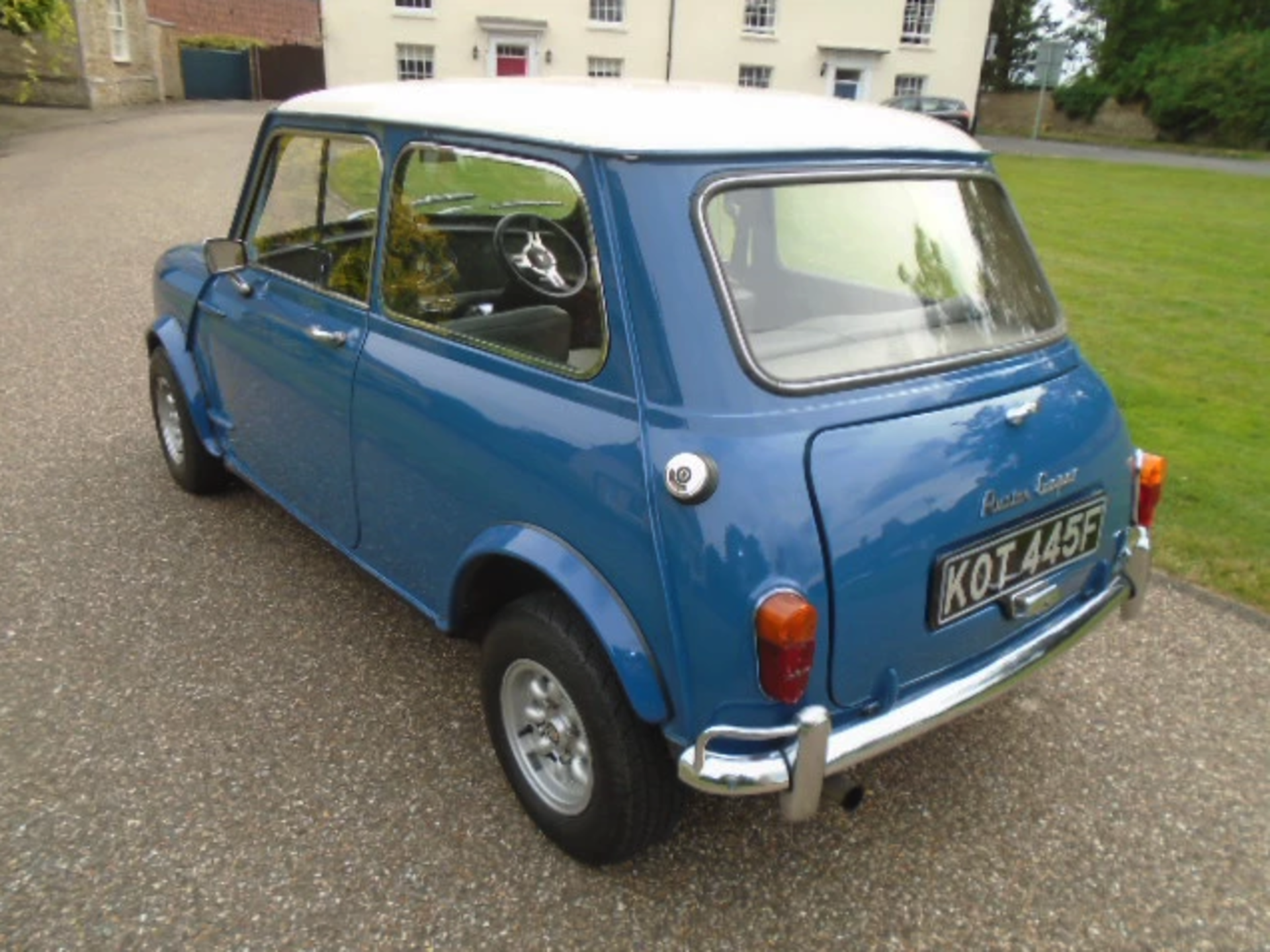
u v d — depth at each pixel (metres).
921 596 2.35
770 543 2.11
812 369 2.33
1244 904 2.67
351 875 2.64
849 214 2.56
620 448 2.27
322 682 3.43
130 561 4.16
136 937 2.43
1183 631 3.98
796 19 33.22
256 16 41.22
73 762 3.00
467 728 3.23
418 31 30.70
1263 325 9.09
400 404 2.92
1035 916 2.61
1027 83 51.22
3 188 13.20
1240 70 38.03
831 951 2.48
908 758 3.20
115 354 6.80
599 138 2.34
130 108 27.27
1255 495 5.28
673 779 2.49
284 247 3.63
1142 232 14.61
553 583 2.55
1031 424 2.58
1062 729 3.37
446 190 2.83
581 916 2.55
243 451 4.13
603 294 2.32
